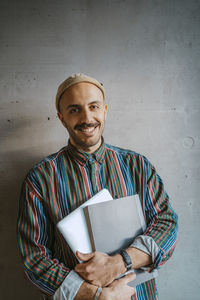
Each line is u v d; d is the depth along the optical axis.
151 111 1.26
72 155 0.91
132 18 1.25
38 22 1.22
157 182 0.96
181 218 1.26
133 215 0.85
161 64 1.26
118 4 1.25
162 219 0.87
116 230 0.81
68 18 1.23
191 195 1.27
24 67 1.21
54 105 1.22
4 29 1.21
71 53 1.22
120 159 0.95
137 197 0.89
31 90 1.21
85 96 0.81
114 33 1.24
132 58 1.25
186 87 1.27
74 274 0.74
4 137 1.20
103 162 0.92
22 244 0.80
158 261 0.78
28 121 1.21
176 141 1.26
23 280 1.20
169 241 0.82
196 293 1.26
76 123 0.82
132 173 0.94
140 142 1.25
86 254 0.74
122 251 0.77
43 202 0.86
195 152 1.27
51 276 0.74
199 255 1.27
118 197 0.89
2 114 1.20
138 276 0.81
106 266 0.73
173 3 1.26
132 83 1.25
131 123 1.25
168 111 1.26
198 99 1.27
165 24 1.26
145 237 0.80
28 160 1.21
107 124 1.24
